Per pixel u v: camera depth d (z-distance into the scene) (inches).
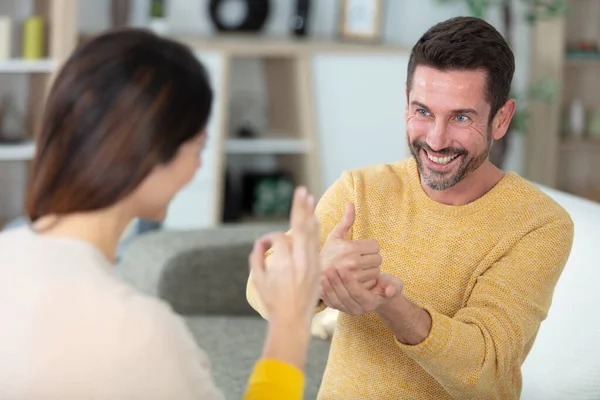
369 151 206.7
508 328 67.6
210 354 107.2
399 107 206.7
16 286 45.9
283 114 211.2
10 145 188.7
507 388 72.8
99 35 48.2
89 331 44.8
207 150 195.0
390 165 77.8
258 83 218.7
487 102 68.6
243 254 123.4
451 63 67.3
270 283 49.8
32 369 44.4
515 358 68.3
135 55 46.9
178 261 120.3
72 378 44.3
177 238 125.6
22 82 204.1
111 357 44.4
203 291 122.1
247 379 101.3
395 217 74.4
